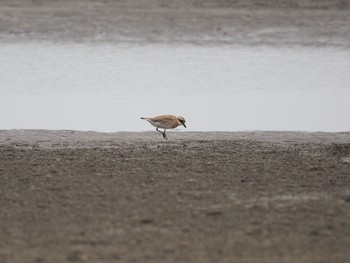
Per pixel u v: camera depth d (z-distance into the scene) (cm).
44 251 1633
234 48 4800
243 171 2309
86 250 1639
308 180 2208
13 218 1852
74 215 1873
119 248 1652
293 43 4925
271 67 4294
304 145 2739
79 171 2295
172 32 5044
